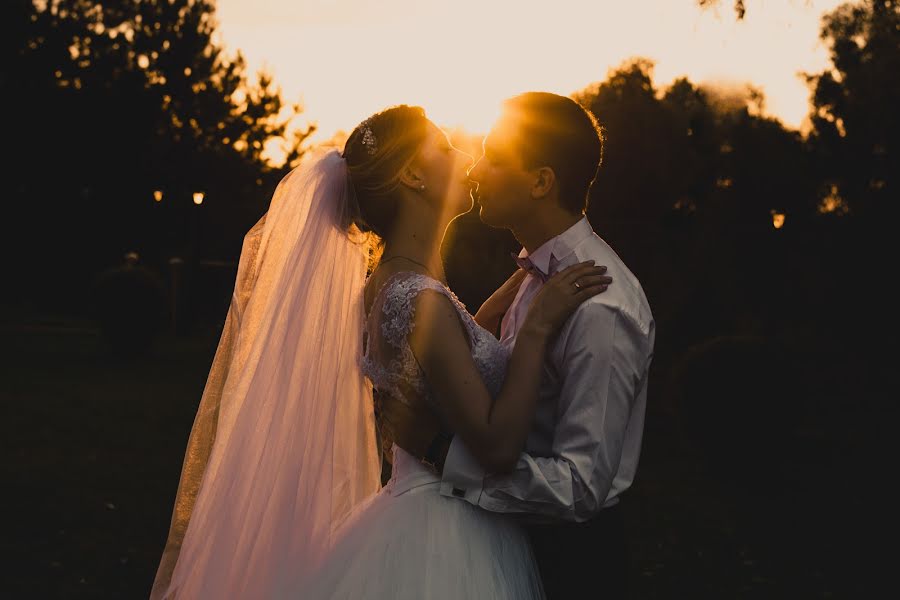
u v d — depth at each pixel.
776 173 14.17
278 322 2.66
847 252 15.06
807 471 9.55
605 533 2.63
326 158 2.75
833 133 15.41
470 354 2.46
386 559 2.45
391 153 2.64
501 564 2.48
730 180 13.86
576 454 2.42
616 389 2.43
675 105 13.14
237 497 2.58
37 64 27.31
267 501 2.58
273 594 2.53
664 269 12.84
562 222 2.63
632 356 2.45
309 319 2.67
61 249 27.42
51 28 27.47
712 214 13.18
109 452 9.38
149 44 28.22
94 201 27.62
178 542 2.75
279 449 2.61
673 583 6.10
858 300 15.27
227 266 21.75
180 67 28.20
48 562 6.02
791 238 14.32
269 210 2.82
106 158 27.34
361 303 2.72
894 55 14.49
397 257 2.64
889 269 15.13
